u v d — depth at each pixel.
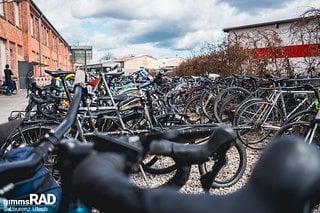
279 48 9.41
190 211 0.69
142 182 3.51
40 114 4.91
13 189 1.13
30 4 27.25
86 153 0.83
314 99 4.98
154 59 46.00
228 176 3.67
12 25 22.48
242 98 6.27
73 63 59.41
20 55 24.97
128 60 44.38
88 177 0.72
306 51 8.69
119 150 0.90
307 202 0.72
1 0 20.17
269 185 0.73
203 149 1.44
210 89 6.91
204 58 12.97
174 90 7.88
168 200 0.70
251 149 4.88
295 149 0.76
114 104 4.25
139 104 4.46
